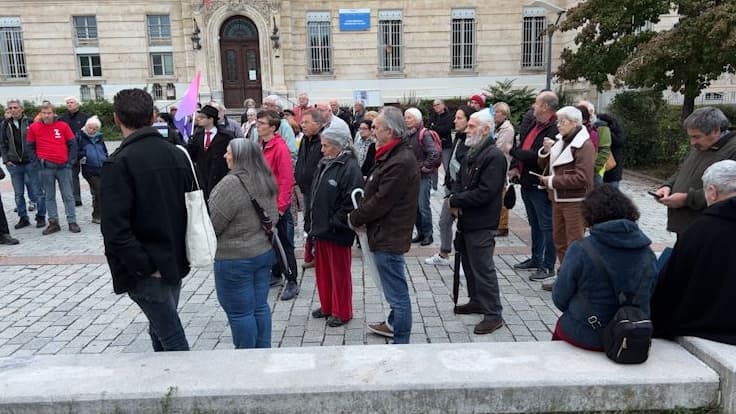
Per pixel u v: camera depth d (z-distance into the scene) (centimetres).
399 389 274
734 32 1032
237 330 381
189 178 322
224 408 273
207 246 321
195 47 2541
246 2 2517
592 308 295
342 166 467
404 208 393
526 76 2673
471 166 460
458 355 303
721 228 294
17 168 884
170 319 330
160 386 275
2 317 519
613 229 285
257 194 375
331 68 2658
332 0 2603
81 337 474
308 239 646
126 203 290
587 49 1473
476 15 2639
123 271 306
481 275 466
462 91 2680
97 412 272
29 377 285
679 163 1379
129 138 303
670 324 314
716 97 1856
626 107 1454
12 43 2630
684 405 279
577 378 277
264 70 2577
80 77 2641
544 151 569
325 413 275
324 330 484
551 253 596
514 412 278
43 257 721
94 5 2572
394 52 2675
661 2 1296
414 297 560
